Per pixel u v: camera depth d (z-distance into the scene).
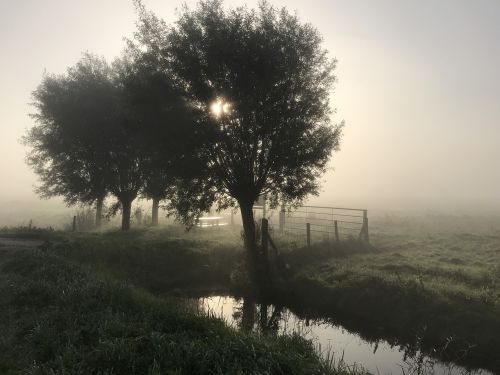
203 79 16.94
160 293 14.96
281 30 17.12
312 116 17.80
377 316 12.22
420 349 10.24
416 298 12.10
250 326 11.68
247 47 16.23
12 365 6.76
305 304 14.02
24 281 11.83
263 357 7.00
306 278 15.26
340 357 9.78
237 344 7.46
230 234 26.36
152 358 6.99
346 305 13.13
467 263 17.02
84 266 14.46
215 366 6.70
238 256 18.59
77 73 27.77
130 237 24.19
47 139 27.53
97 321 8.77
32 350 7.38
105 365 6.71
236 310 13.48
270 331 11.22
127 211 28.16
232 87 16.75
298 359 7.22
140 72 18.06
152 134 17.31
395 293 12.67
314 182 18.36
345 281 14.32
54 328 8.30
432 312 11.31
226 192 18.23
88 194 28.12
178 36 17.22
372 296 12.93
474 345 9.46
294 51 16.95
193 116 16.58
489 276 13.92
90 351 7.30
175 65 16.94
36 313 9.30
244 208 17.78
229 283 16.58
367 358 9.77
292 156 17.09
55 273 12.62
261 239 18.78
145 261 17.36
